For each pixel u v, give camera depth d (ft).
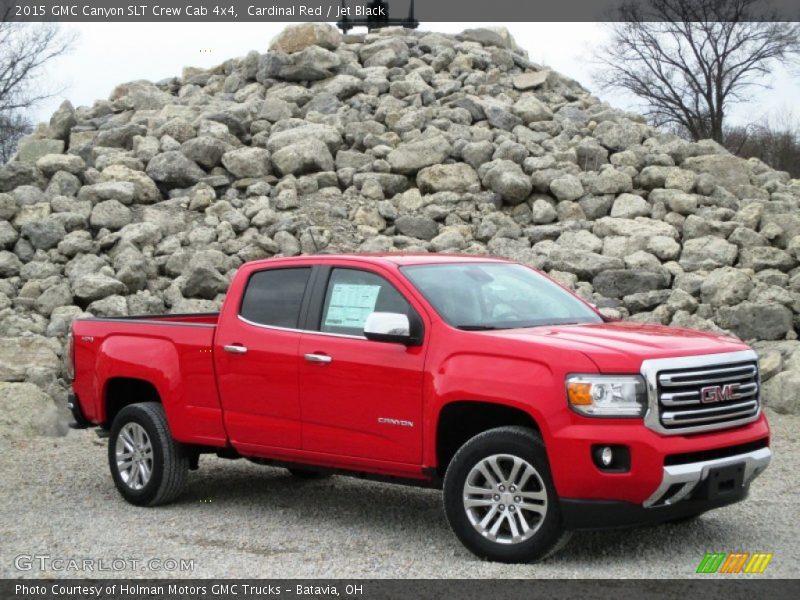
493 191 57.21
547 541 20.63
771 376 40.19
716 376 21.27
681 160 61.46
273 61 72.54
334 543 23.29
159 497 27.09
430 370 22.21
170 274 49.49
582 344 21.09
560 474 20.29
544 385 20.63
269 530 24.63
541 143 63.41
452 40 80.64
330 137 60.95
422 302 23.08
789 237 52.39
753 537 23.30
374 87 70.44
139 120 67.51
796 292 47.19
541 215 55.16
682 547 22.47
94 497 28.55
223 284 47.80
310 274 25.26
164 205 55.36
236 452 26.30
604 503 20.13
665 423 20.35
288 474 31.96
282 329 25.07
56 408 37.63
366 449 23.30
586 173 58.34
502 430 21.22
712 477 20.67
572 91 76.02
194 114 66.80
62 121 70.90
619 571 20.56
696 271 49.49
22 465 32.45
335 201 56.59
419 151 59.16
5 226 51.19
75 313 44.75
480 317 23.26
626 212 55.26
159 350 27.45
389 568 21.03
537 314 24.25
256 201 54.90
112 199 54.19
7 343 40.70
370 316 22.66
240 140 63.57
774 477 29.50
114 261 49.19
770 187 61.21
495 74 74.64
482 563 21.26
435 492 29.22
